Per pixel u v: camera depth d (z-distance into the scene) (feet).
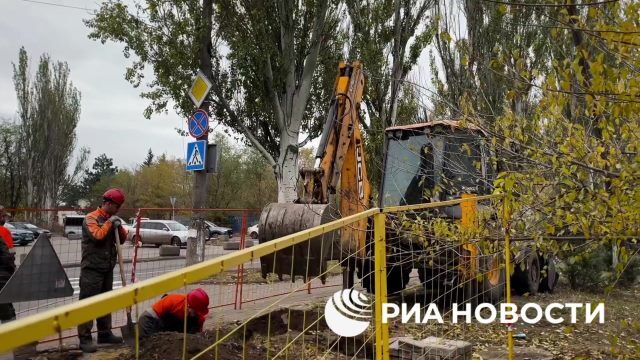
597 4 10.74
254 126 60.64
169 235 73.41
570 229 14.51
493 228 17.19
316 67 60.23
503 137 15.12
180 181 177.58
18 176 149.18
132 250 29.12
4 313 20.15
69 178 157.79
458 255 17.52
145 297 4.44
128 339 19.51
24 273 18.15
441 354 15.84
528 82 13.53
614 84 11.45
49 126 148.25
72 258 23.77
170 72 47.83
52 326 3.58
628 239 14.32
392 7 57.26
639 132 12.80
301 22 58.85
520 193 15.51
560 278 44.32
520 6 11.96
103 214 20.06
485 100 16.53
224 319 23.98
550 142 14.49
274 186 142.92
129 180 218.38
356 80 26.58
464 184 20.98
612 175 13.42
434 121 20.04
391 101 47.14
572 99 13.98
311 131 63.31
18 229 37.01
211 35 49.98
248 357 15.80
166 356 15.33
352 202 25.61
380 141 35.65
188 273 4.98
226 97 57.72
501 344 21.13
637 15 10.69
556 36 12.73
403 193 27.12
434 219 18.24
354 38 59.57
